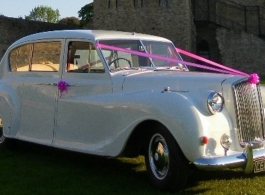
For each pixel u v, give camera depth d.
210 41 36.28
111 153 5.70
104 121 5.84
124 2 35.22
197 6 36.53
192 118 4.93
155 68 6.52
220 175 6.19
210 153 4.98
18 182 5.72
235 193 5.33
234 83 5.29
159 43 7.01
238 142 5.22
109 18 35.62
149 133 5.44
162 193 5.25
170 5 33.97
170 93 5.26
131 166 6.64
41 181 5.77
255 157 5.17
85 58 6.40
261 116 5.45
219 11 36.91
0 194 5.22
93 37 6.38
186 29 33.47
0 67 7.84
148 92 5.48
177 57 7.10
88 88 6.22
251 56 35.59
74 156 7.32
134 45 6.70
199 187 5.56
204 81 5.47
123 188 5.48
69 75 6.51
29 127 7.05
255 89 5.43
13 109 7.29
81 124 6.17
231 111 5.26
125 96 5.66
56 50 6.81
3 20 32.75
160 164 5.32
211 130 5.00
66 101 6.39
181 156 5.09
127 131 5.50
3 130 7.50
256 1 37.78
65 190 5.38
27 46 7.32
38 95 6.88
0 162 6.85
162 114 5.11
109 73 6.08
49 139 6.66
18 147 7.88
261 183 5.79
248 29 37.41
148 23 34.56
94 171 6.34
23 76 7.28
